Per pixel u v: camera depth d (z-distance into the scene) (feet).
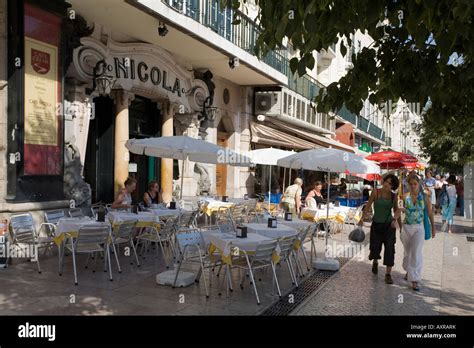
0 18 24.99
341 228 46.44
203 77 49.26
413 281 22.91
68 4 28.73
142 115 44.16
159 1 32.19
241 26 46.68
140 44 38.42
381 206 25.11
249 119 60.59
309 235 27.96
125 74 37.04
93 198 38.68
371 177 63.87
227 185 59.06
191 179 48.91
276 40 11.61
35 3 26.16
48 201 27.43
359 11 10.91
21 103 25.30
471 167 59.16
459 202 73.41
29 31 25.85
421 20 10.36
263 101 59.88
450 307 20.08
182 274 22.39
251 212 44.52
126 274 23.62
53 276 22.49
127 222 24.49
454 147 58.08
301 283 23.68
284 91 60.44
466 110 14.60
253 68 49.24
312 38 11.00
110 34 36.06
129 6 31.12
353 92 13.76
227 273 20.62
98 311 17.62
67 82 31.89
